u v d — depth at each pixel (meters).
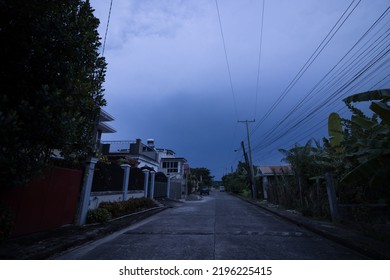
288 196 15.38
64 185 7.87
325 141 11.39
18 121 4.57
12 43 4.90
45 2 4.86
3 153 4.61
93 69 7.17
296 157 14.09
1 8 4.43
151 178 18.92
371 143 6.48
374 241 6.11
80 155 7.40
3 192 5.43
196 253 5.37
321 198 11.26
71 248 5.84
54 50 5.42
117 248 5.84
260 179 29.08
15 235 6.01
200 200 27.14
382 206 8.66
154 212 13.75
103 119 18.08
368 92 6.25
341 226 8.38
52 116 5.04
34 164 5.09
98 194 10.32
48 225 7.11
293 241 6.61
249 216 12.34
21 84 5.12
